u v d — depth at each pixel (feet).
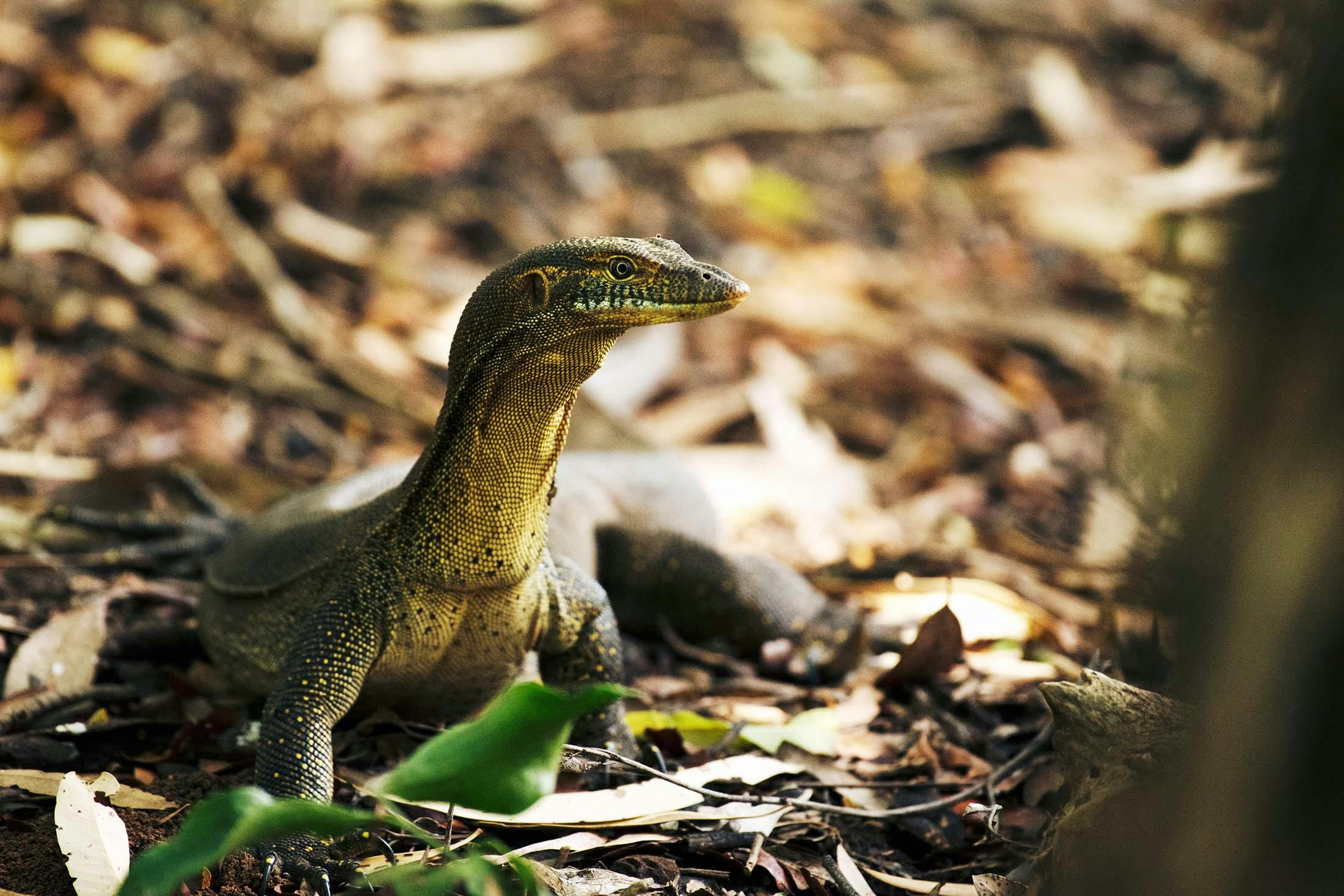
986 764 21.97
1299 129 10.53
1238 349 10.94
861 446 40.88
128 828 17.46
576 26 58.85
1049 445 40.73
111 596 25.82
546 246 18.75
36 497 31.86
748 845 18.62
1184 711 13.03
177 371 38.63
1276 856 11.12
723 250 49.88
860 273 50.24
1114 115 60.08
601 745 20.67
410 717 22.03
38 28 48.44
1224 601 11.23
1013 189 55.31
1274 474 10.73
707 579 27.14
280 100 49.03
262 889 16.34
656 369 41.70
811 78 60.13
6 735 21.25
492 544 19.25
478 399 18.63
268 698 19.33
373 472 25.25
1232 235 11.20
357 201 47.78
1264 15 11.87
